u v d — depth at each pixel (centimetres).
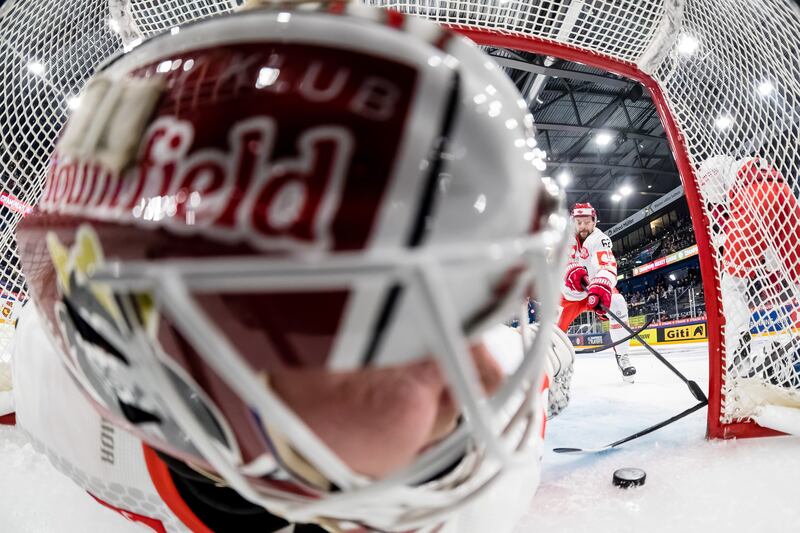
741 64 126
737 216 126
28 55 108
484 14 125
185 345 28
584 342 988
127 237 28
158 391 28
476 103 29
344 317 25
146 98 31
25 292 108
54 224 33
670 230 1302
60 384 55
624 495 83
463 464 38
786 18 103
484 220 27
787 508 76
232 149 27
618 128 1035
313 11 31
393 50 29
